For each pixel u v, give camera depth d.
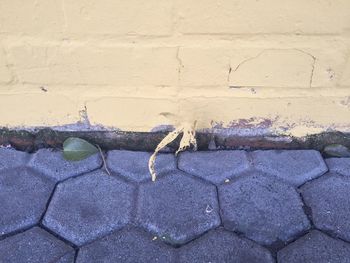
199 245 0.72
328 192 0.82
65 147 0.89
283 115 0.89
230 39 0.79
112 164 0.88
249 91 0.85
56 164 0.87
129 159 0.89
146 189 0.82
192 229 0.75
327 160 0.90
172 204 0.79
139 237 0.74
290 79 0.84
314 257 0.70
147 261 0.69
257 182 0.84
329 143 0.92
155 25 0.77
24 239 0.73
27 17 0.77
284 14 0.76
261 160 0.89
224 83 0.84
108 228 0.75
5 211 0.77
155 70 0.82
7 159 0.89
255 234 0.74
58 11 0.76
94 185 0.83
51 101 0.87
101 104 0.87
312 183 0.84
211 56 0.81
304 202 0.80
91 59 0.81
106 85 0.85
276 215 0.77
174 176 0.85
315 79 0.84
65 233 0.74
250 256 0.70
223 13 0.76
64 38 0.79
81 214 0.77
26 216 0.77
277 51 0.80
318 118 0.89
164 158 0.89
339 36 0.78
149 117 0.89
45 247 0.72
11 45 0.80
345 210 0.78
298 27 0.77
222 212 0.78
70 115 0.89
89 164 0.87
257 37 0.78
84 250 0.71
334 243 0.72
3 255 0.70
